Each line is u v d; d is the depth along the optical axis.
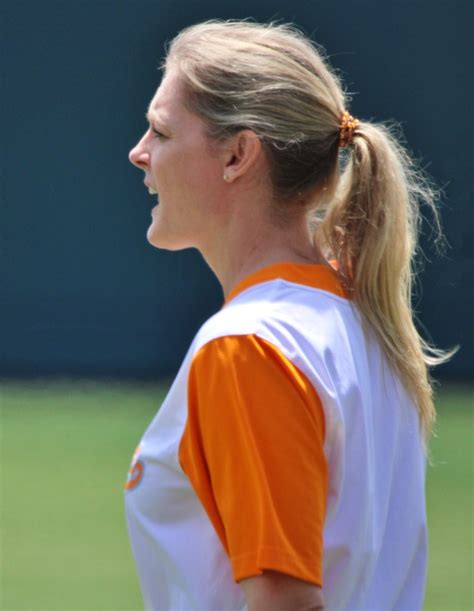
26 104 34.44
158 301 34.53
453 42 32.94
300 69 5.94
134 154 6.29
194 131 5.95
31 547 19.73
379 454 5.78
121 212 34.38
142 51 33.84
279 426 5.05
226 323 5.32
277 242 5.97
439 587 16.98
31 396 33.03
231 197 5.98
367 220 5.99
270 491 4.98
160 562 5.73
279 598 4.91
